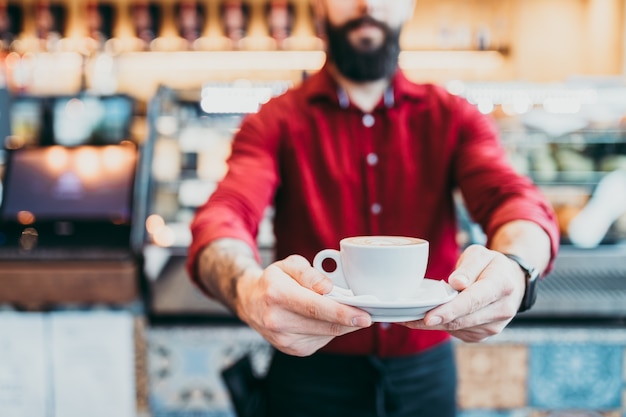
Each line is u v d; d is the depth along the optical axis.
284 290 0.67
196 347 2.24
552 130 2.46
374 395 1.21
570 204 2.46
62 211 2.46
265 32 3.52
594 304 2.20
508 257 0.79
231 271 0.85
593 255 2.23
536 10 3.57
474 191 1.16
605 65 3.56
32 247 2.41
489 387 2.20
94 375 2.27
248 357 1.33
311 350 0.74
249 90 2.62
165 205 2.56
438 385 1.26
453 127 1.24
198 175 2.60
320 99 1.25
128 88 3.54
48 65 3.34
